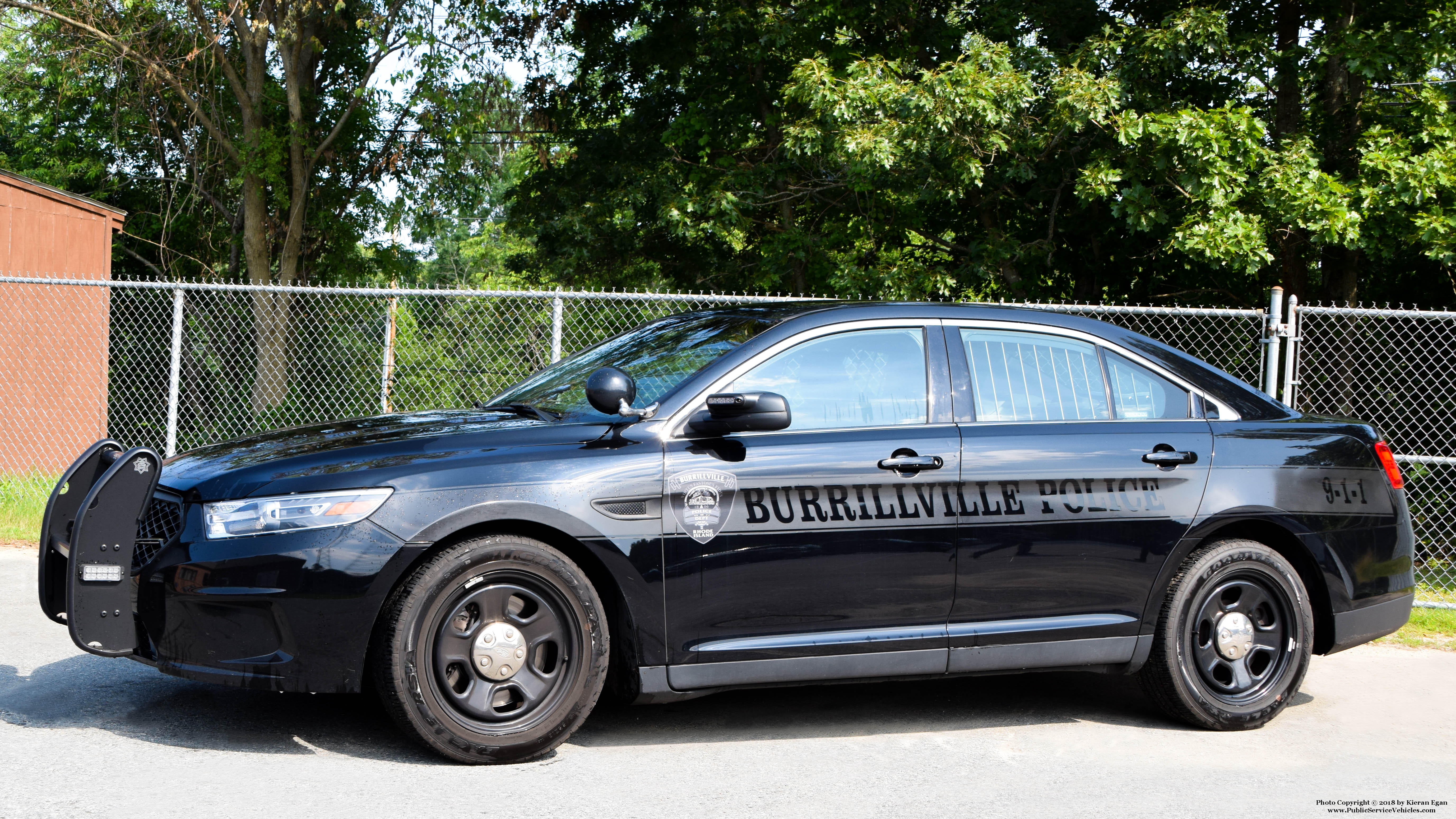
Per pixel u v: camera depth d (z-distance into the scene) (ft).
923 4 61.11
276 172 78.79
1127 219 43.62
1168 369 16.52
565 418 14.78
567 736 13.61
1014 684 18.43
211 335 45.70
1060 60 47.62
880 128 46.09
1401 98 46.75
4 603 20.66
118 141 83.15
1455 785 13.88
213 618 12.74
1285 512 16.25
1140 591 15.64
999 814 12.42
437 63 73.26
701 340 15.70
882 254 55.01
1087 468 15.40
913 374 15.31
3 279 26.86
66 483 14.10
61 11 70.13
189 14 71.72
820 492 14.38
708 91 68.74
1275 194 41.42
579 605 13.53
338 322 43.73
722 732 15.33
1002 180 48.98
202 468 13.74
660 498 13.87
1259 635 16.30
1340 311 24.32
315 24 79.25
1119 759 14.62
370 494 12.99
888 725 15.88
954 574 14.87
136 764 12.85
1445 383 44.70
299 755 13.43
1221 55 45.93
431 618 13.01
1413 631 23.07
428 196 85.20
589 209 77.56
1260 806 12.94
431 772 13.01
